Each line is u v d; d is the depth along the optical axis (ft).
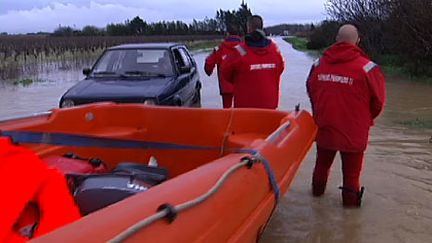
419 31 66.39
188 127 16.75
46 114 15.78
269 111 16.43
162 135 16.99
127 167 13.15
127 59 31.83
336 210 17.76
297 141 13.91
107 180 11.47
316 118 17.70
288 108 41.01
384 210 17.69
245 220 9.33
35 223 9.32
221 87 31.24
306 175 21.83
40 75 79.92
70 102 26.76
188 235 7.18
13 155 9.78
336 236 15.67
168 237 6.75
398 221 16.72
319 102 17.48
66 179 11.06
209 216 7.88
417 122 33.86
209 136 16.61
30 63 95.25
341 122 17.12
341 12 106.63
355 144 17.13
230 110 16.67
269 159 11.05
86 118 16.66
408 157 24.50
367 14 89.25
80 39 176.86
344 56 16.88
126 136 16.66
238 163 9.59
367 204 18.26
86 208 10.87
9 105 44.50
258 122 16.51
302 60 114.83
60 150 15.39
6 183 9.30
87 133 16.56
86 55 125.08
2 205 9.00
